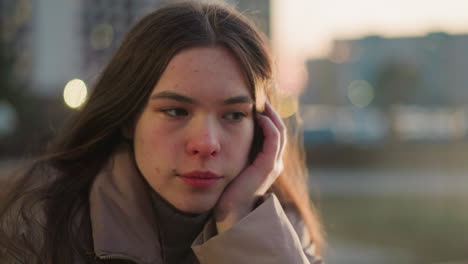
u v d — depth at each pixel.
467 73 57.47
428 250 7.50
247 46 1.51
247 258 1.49
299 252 1.54
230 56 1.48
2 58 24.25
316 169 19.00
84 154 1.64
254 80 1.50
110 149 1.66
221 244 1.50
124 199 1.52
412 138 26.98
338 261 6.80
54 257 1.50
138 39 1.51
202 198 1.47
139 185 1.55
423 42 61.06
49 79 28.50
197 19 1.48
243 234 1.50
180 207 1.47
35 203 1.60
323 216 10.22
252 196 1.61
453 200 12.50
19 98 21.39
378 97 32.34
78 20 25.36
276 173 1.67
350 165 19.73
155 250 1.50
